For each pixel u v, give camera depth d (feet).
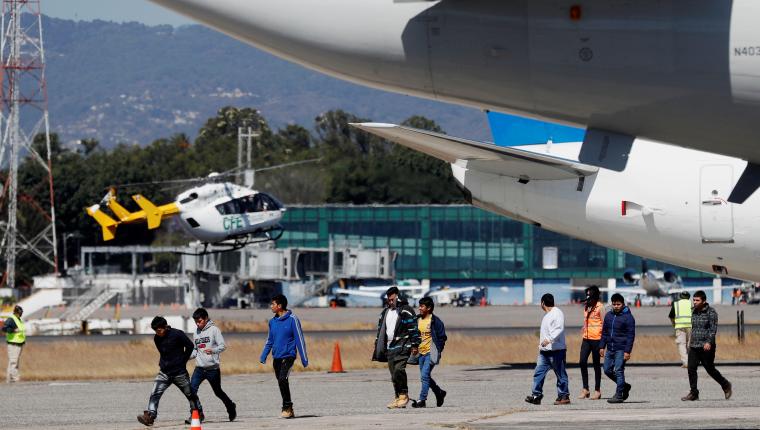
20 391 387.34
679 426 225.35
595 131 201.16
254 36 199.52
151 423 262.26
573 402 301.43
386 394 347.97
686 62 183.93
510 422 240.32
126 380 441.68
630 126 196.34
